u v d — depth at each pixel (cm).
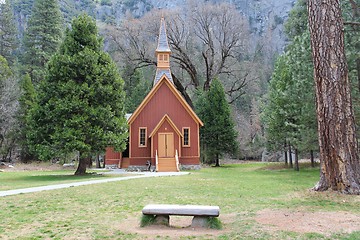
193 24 4469
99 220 668
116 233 555
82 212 755
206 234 539
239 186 1270
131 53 4428
